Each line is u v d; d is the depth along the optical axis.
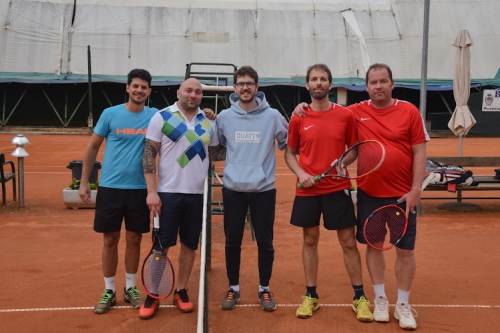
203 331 3.50
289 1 36.44
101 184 4.56
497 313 4.62
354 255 4.54
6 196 10.71
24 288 5.23
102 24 34.72
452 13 35.59
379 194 4.31
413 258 4.32
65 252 6.56
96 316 4.55
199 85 4.50
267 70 34.59
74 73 33.44
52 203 9.95
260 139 4.55
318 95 4.32
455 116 10.47
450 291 5.18
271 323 4.42
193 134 4.49
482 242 7.13
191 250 4.70
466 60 10.43
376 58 34.91
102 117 4.60
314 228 4.52
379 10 36.16
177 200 4.50
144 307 4.52
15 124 32.47
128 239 4.70
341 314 4.60
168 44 34.69
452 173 9.05
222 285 5.39
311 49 35.06
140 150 4.56
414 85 32.50
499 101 16.41
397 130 4.25
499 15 35.66
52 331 4.24
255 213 4.61
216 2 36.22
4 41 33.34
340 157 4.32
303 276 5.66
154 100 33.69
